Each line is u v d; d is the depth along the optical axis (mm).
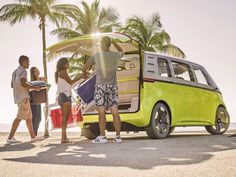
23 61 7719
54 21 26938
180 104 8039
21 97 7711
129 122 7340
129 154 4848
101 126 6676
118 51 7414
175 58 8438
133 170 3643
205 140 6727
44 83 8195
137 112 7203
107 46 6734
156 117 7477
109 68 6648
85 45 7914
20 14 26000
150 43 29250
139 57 7383
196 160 4234
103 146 5930
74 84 7582
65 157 4652
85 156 4711
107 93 6676
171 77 8008
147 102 7273
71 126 8031
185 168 3713
